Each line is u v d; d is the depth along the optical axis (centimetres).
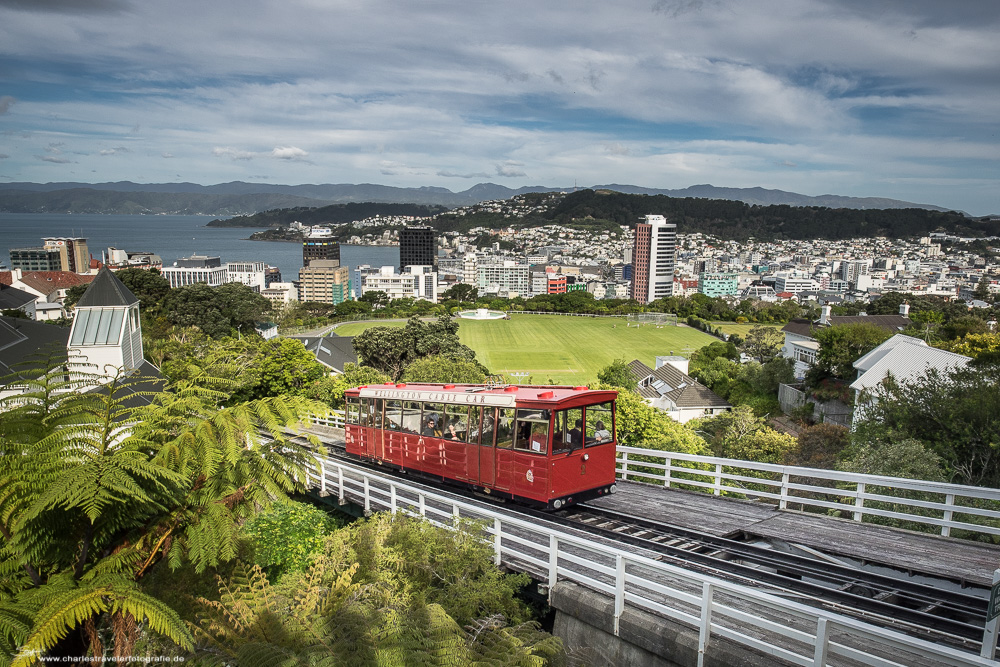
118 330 3278
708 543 1466
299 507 1777
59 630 655
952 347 5344
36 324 3844
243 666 727
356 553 1206
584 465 1758
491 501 1906
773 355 10725
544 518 1705
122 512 828
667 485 2058
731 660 924
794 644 999
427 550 1273
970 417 2706
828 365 6775
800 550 1434
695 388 8412
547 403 1689
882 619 1032
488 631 1030
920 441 2606
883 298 15450
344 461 2639
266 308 11312
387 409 2328
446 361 5894
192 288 9294
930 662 930
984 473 2592
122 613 760
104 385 909
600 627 1111
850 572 1260
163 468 813
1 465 760
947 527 1484
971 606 1094
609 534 1546
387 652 820
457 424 1994
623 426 3809
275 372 4472
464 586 1186
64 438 805
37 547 750
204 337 7012
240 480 988
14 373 845
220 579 941
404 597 1055
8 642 641
